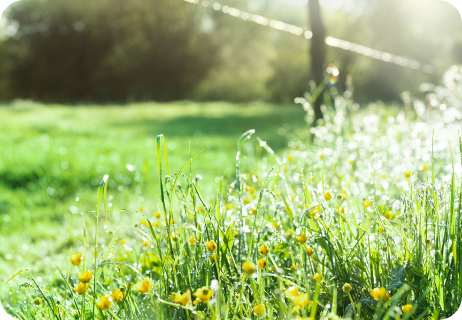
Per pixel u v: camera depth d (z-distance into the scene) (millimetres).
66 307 1522
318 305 1396
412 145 2660
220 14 34750
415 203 1521
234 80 35875
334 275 1452
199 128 11055
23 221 3721
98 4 38250
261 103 25016
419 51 16078
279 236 1476
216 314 1138
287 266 1759
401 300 1341
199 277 1486
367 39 21344
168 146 7633
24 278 2260
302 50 25844
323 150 3174
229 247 1516
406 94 4238
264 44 37094
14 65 39938
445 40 12898
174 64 38000
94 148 6977
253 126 11258
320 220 1495
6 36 41125
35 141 7371
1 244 3094
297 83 24828
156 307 1266
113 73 38094
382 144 3320
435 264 1400
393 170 2629
